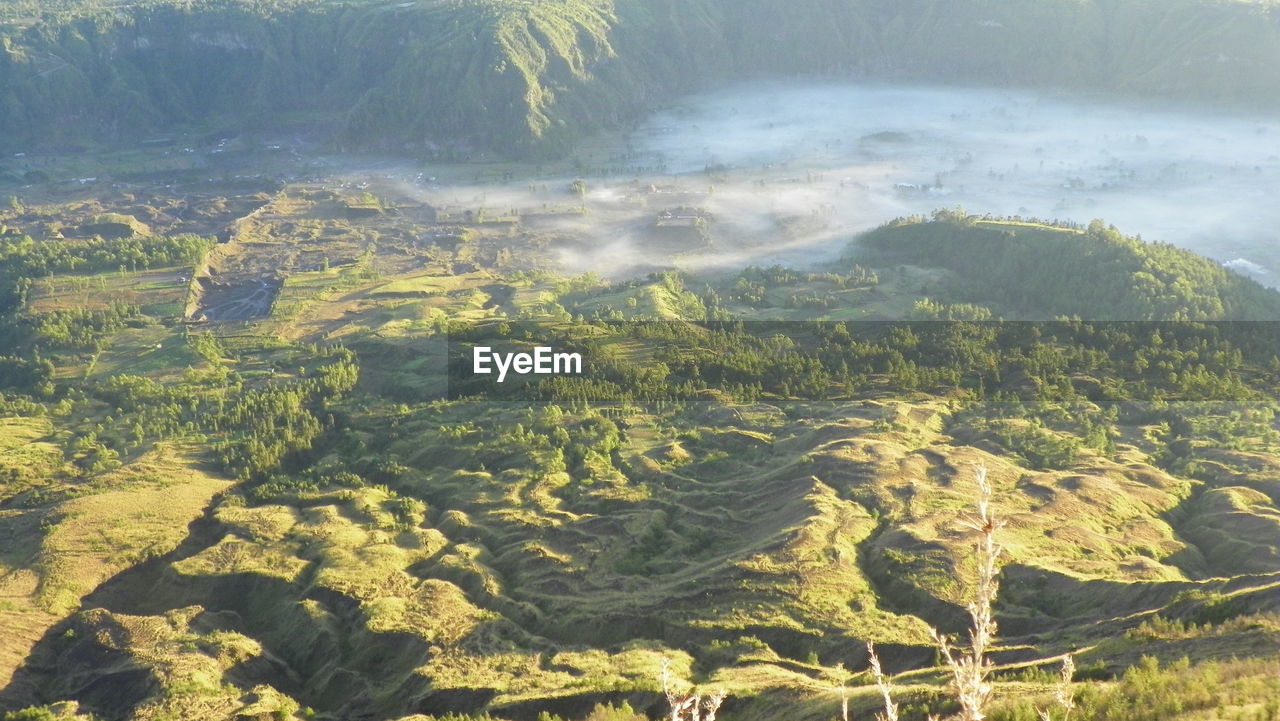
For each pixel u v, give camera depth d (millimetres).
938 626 163125
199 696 158125
